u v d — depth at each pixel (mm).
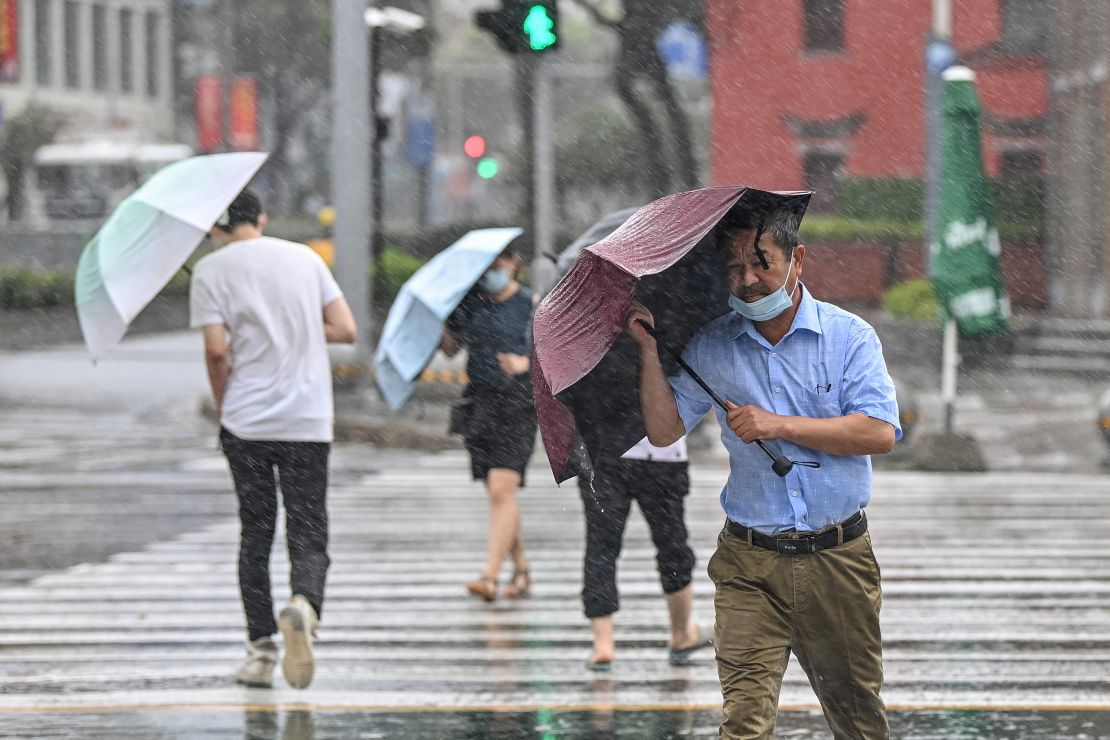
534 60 48875
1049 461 45719
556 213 156875
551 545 31062
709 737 18031
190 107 190875
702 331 13195
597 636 21297
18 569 28859
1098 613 24641
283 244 20297
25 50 194375
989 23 91812
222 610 25250
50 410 59031
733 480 13219
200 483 40469
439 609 25281
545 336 12219
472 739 17984
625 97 92375
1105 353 70750
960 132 48812
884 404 12789
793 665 21969
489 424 25703
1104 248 79125
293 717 18969
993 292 47875
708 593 26078
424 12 124125
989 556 29562
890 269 90062
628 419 13445
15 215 147250
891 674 20906
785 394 12961
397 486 39719
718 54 98000
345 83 55750
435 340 25750
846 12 97125
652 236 12180
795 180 98125
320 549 19922
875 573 13195
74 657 22125
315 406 20000
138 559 29812
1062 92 85688
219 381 19953
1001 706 19281
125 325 20172
